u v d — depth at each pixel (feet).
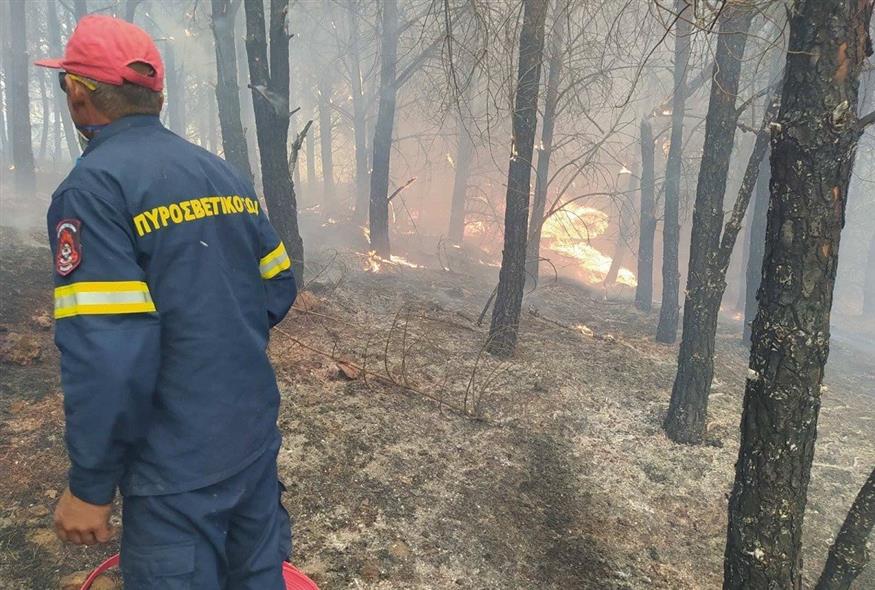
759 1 10.70
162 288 4.41
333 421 14.37
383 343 20.59
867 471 16.21
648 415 18.15
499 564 10.55
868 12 6.97
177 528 4.59
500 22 20.02
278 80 21.56
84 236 4.07
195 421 4.56
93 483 4.16
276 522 5.43
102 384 3.85
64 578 8.45
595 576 10.71
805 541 12.78
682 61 28.81
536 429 16.05
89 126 4.72
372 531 10.78
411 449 13.88
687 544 12.19
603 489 13.73
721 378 22.50
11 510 9.65
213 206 4.73
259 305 5.17
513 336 21.35
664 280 28.02
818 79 7.06
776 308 7.70
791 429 7.77
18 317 17.10
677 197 27.76
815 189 7.27
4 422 11.91
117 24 4.65
